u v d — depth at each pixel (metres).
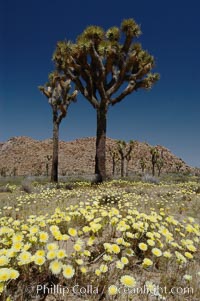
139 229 3.35
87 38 13.77
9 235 3.03
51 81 18.81
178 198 8.91
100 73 13.99
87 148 107.94
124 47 14.20
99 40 13.90
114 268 2.81
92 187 12.88
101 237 3.72
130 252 2.89
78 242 2.95
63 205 6.95
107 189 11.03
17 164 100.81
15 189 13.47
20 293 2.29
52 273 2.47
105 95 14.44
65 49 13.90
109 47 13.45
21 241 2.86
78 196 8.68
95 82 14.41
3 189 13.09
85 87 14.77
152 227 3.63
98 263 2.96
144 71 14.55
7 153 110.50
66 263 2.68
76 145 110.50
